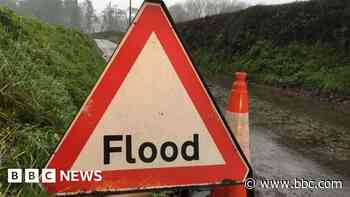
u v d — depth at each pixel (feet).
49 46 25.36
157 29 5.06
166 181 5.06
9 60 13.67
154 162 5.03
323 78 46.52
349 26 50.55
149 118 5.01
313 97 43.80
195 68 5.21
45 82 14.87
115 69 4.90
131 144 4.93
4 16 21.57
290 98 43.55
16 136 8.95
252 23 77.71
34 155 8.57
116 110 4.88
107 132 4.84
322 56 52.65
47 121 11.40
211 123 5.30
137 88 4.97
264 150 21.63
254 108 36.50
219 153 5.33
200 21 106.63
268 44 68.59
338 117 31.91
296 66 55.83
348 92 40.19
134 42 4.97
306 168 18.47
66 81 19.16
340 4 55.52
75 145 4.73
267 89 52.70
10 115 9.87
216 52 88.53
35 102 11.57
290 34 63.82
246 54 74.23
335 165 19.08
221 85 59.72
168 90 5.09
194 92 5.22
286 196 14.64
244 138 6.53
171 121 5.11
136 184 4.93
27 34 23.13
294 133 26.12
